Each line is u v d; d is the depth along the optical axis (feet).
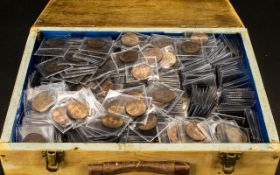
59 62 4.91
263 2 8.80
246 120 4.45
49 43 5.10
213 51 5.07
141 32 5.22
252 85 4.68
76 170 4.09
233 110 4.53
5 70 7.29
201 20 5.38
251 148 3.87
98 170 3.92
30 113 4.37
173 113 4.44
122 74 4.79
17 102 4.29
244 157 3.94
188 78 4.81
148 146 3.86
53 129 4.21
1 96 6.90
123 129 4.21
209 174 4.14
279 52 7.71
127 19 5.37
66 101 4.46
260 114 4.34
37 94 4.52
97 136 4.17
